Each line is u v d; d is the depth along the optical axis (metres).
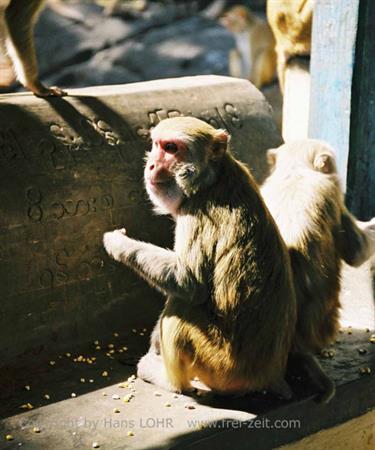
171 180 2.54
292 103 3.66
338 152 3.07
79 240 2.79
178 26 7.85
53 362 2.76
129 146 2.88
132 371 2.74
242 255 2.53
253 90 3.17
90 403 2.61
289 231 2.69
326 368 2.77
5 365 2.71
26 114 2.77
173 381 2.63
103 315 2.86
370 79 3.02
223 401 2.61
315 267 2.69
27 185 2.71
